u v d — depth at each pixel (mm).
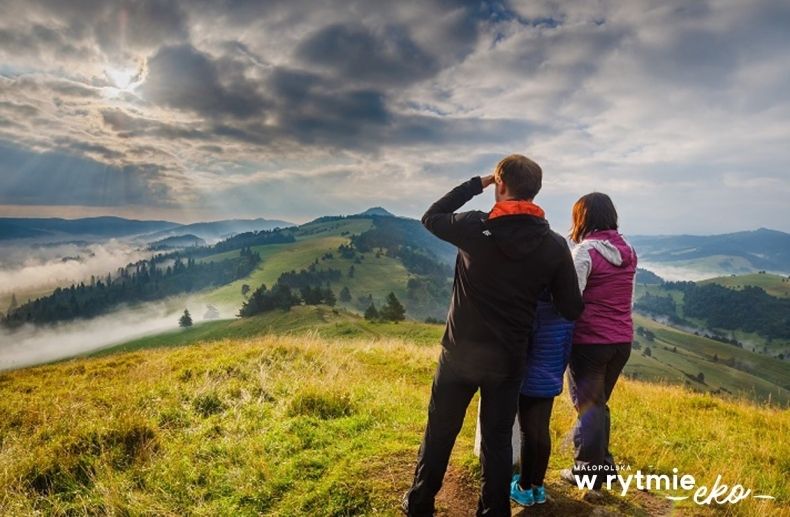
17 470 4602
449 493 3961
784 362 182375
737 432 7242
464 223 3031
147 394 7148
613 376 4156
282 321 141375
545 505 3906
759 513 4070
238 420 5766
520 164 3043
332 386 6969
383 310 118750
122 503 3984
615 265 3900
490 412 3188
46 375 11430
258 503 3914
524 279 2969
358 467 4234
